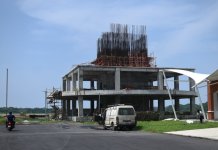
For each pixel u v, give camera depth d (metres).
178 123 38.69
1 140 23.50
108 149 17.53
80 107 67.62
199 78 50.91
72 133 30.16
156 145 19.23
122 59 72.38
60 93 74.75
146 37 74.69
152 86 73.94
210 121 41.53
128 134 28.72
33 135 27.89
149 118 57.09
